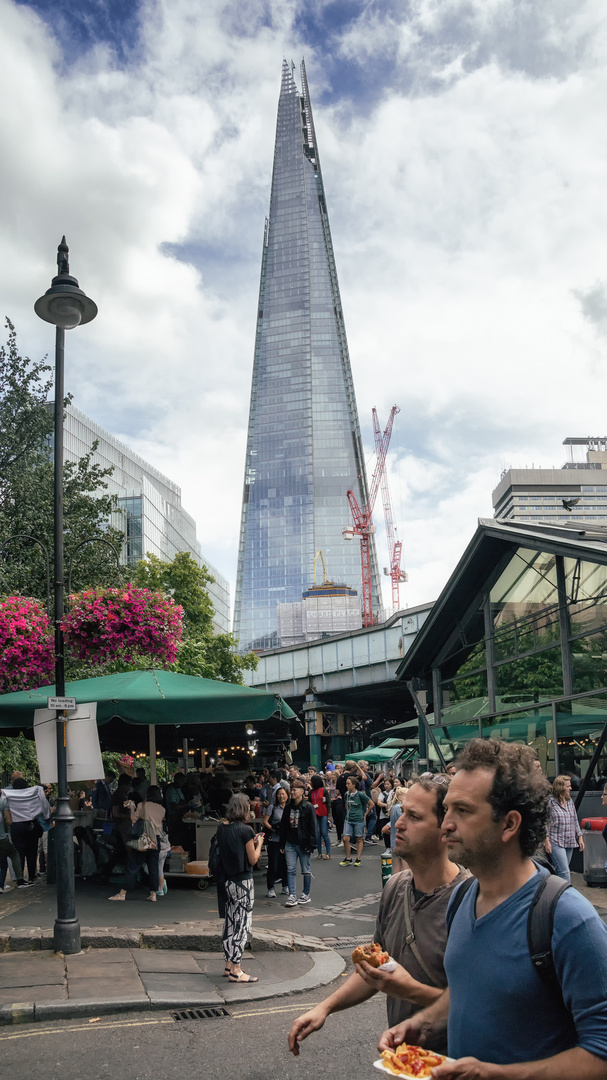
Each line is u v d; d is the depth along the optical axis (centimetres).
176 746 2441
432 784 327
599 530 1825
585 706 1627
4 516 2452
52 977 776
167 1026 668
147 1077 554
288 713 1370
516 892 228
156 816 1240
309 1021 297
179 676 1444
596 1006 204
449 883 315
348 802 1747
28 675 1076
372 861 1806
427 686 2506
